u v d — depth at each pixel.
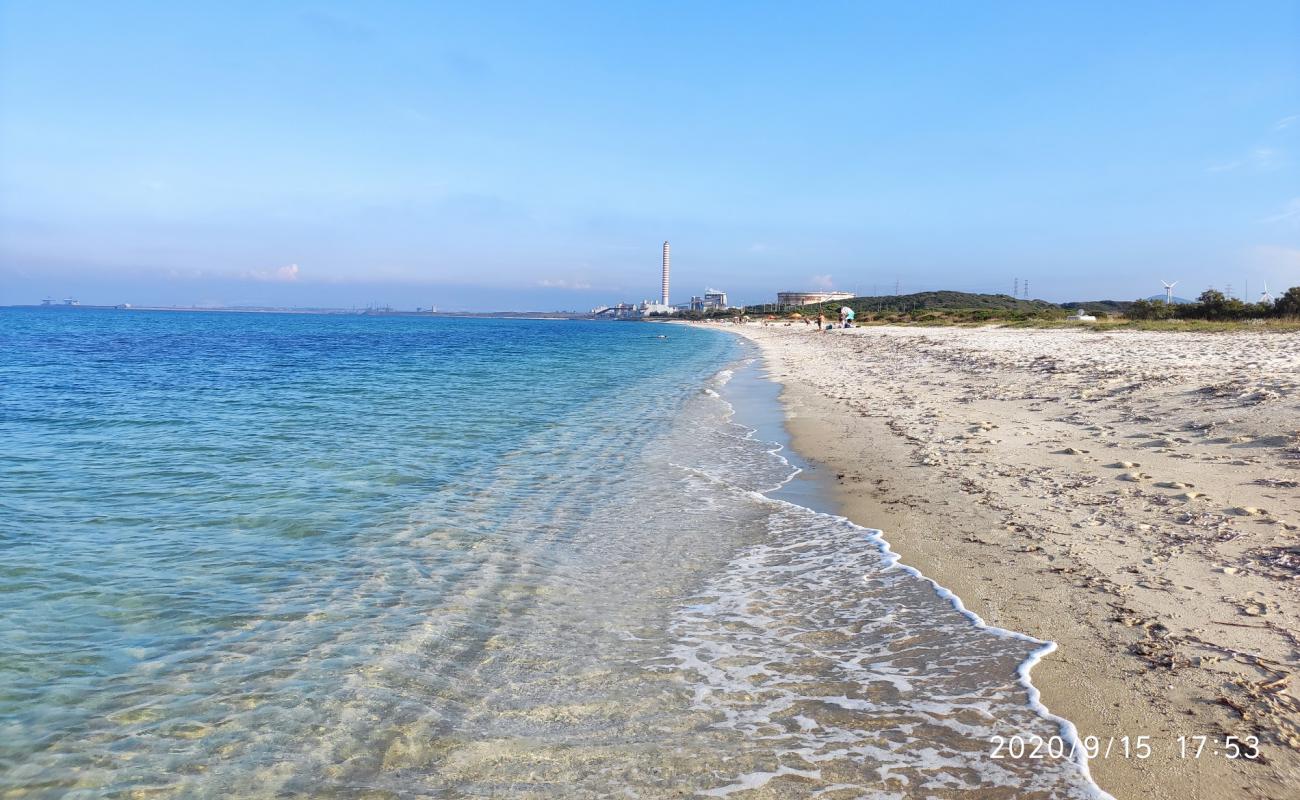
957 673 4.82
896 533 7.98
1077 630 5.28
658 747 4.10
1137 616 5.38
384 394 22.70
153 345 55.94
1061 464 10.34
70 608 6.16
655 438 15.01
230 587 6.66
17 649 5.41
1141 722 4.09
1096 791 3.56
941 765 3.85
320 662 5.21
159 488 10.30
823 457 12.49
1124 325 46.47
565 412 19.14
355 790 3.79
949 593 6.19
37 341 59.53
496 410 19.33
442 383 26.91
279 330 105.62
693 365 39.38
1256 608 5.32
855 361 36.44
